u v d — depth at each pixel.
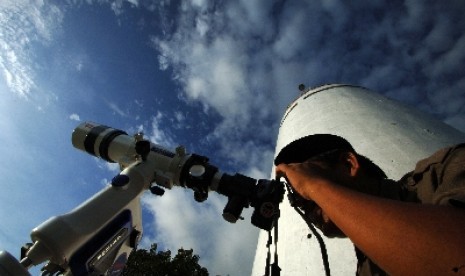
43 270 1.75
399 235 0.63
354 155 1.24
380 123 3.90
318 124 4.90
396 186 1.20
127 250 2.29
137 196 2.29
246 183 2.33
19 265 1.47
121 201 2.10
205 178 2.46
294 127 5.83
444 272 0.56
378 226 0.67
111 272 2.11
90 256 1.82
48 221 1.73
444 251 0.57
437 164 1.02
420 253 0.59
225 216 2.28
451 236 0.58
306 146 1.43
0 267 1.42
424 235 0.60
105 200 2.02
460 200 0.73
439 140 3.38
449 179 0.91
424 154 3.07
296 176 1.12
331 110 5.11
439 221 0.61
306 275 2.71
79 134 2.95
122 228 2.10
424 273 0.58
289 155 1.46
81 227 1.80
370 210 0.71
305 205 1.41
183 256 14.79
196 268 14.88
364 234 0.70
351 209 0.76
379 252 0.66
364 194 0.78
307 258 2.81
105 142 2.81
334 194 0.85
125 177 2.23
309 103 6.25
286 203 3.69
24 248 1.73
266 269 1.72
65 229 1.72
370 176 1.25
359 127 4.02
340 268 2.46
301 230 3.11
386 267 0.66
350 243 2.51
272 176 6.06
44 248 1.68
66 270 1.76
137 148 2.50
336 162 1.25
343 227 0.77
